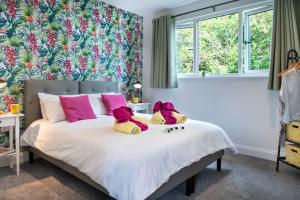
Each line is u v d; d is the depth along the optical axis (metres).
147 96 4.54
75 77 3.45
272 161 2.92
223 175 2.47
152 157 1.64
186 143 1.99
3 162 2.70
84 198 1.97
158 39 4.08
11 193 2.06
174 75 3.97
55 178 2.38
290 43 2.69
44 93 2.96
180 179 1.89
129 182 1.49
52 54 3.16
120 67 4.15
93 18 3.64
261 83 3.05
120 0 3.67
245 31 3.29
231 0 3.32
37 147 2.49
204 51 3.80
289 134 2.49
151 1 3.71
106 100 3.32
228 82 3.38
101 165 1.66
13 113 2.49
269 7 3.04
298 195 2.03
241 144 3.29
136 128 2.08
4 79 2.71
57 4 3.18
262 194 2.05
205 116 3.69
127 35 4.24
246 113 3.22
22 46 2.86
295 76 2.53
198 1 3.69
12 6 2.75
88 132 2.14
